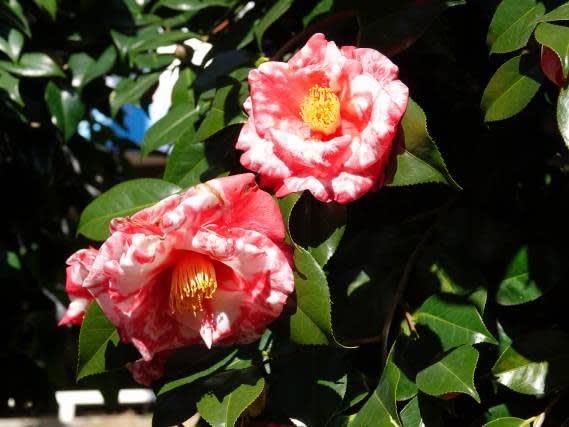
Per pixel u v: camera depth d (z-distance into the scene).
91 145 1.26
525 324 0.73
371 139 0.61
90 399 2.09
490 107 0.68
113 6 1.01
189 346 0.68
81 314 0.72
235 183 0.61
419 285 0.71
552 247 0.70
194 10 0.92
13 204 1.16
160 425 0.67
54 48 1.04
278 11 0.72
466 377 0.63
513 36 0.67
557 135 0.75
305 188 0.62
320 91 0.64
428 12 0.69
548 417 0.70
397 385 0.67
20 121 1.12
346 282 0.71
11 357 1.16
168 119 0.79
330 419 0.66
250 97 0.66
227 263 0.61
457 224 0.72
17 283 1.14
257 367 0.66
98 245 0.82
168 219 0.59
